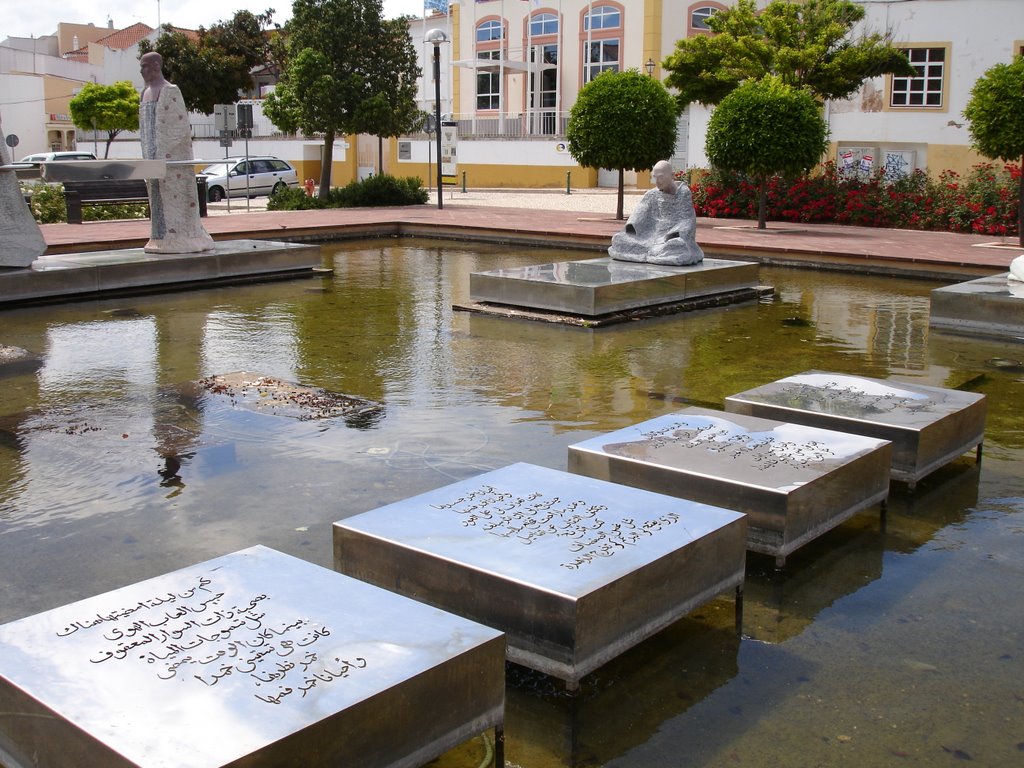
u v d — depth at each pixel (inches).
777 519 159.9
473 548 135.3
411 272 542.0
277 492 196.7
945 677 131.0
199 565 127.3
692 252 448.1
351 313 405.7
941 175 772.0
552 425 243.6
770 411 209.9
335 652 106.0
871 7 896.3
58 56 2613.2
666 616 135.3
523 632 126.6
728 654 136.7
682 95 909.8
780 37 848.3
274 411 253.9
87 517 184.4
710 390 279.1
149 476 205.9
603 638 125.9
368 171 1523.1
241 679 100.3
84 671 101.8
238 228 677.3
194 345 339.6
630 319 390.0
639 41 1333.7
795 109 674.8
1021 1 836.6
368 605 116.6
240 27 1756.9
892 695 126.6
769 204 795.4
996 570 164.1
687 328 375.2
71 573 160.7
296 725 92.9
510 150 1363.2
